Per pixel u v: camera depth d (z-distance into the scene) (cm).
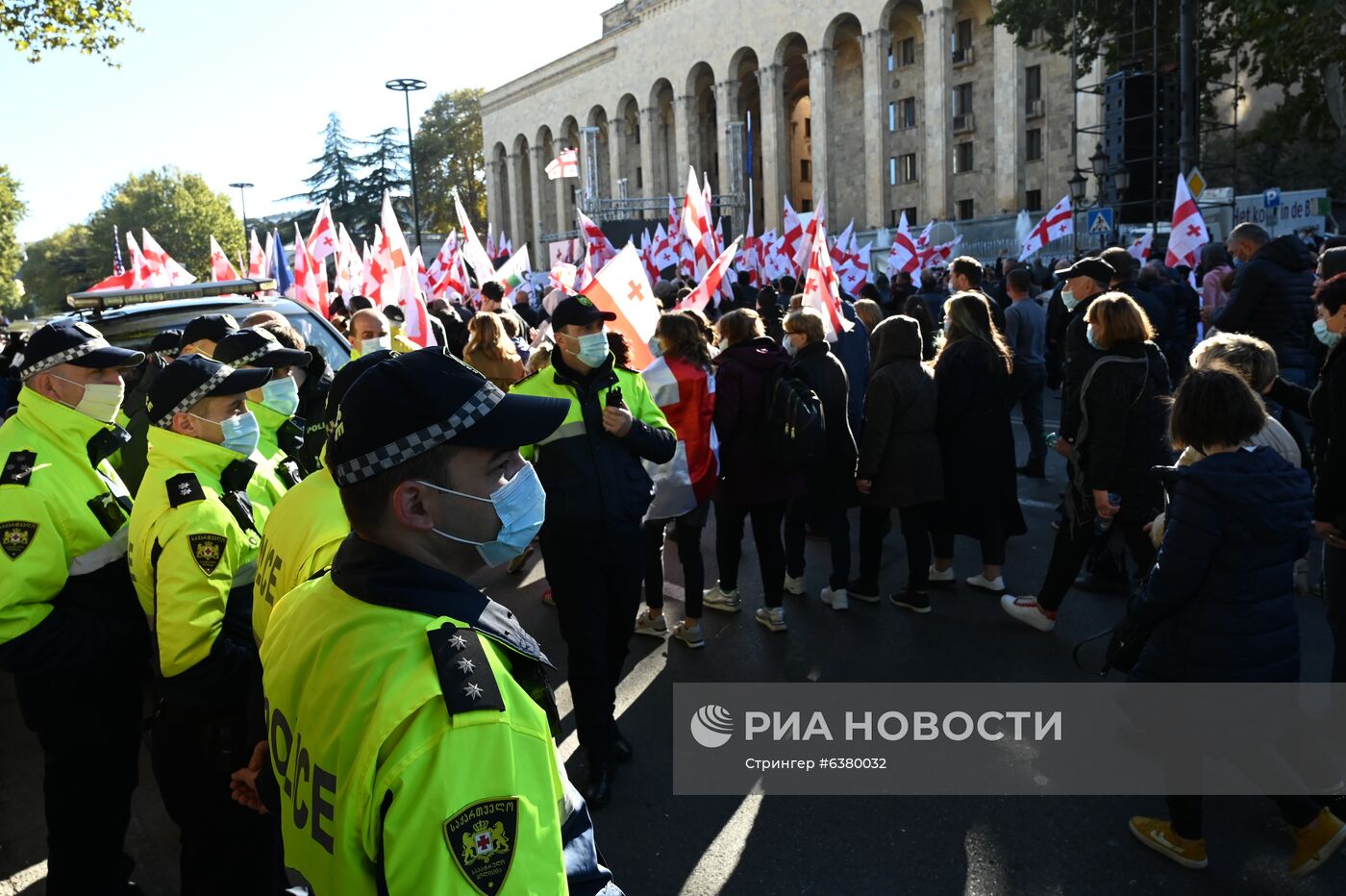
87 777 269
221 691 237
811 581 621
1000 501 562
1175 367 885
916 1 4250
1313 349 692
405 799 116
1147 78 1925
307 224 7231
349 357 590
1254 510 280
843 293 1265
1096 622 522
